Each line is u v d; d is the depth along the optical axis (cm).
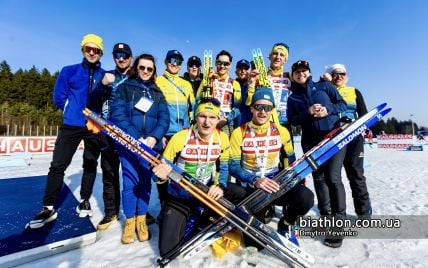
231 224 226
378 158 1288
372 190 521
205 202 220
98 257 230
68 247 241
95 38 296
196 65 419
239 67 404
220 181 242
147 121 268
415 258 231
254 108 246
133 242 259
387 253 240
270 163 254
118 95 269
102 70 317
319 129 277
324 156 242
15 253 217
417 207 384
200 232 227
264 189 227
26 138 1191
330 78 320
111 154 291
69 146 290
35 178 483
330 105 276
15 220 280
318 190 295
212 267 212
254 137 253
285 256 211
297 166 239
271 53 362
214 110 225
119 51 288
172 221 222
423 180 632
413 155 1459
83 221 284
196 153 235
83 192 309
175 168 221
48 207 273
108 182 294
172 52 316
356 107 342
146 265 217
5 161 793
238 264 217
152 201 408
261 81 340
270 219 324
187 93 331
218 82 373
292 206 242
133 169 259
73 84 296
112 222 303
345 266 218
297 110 303
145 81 274
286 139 262
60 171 282
